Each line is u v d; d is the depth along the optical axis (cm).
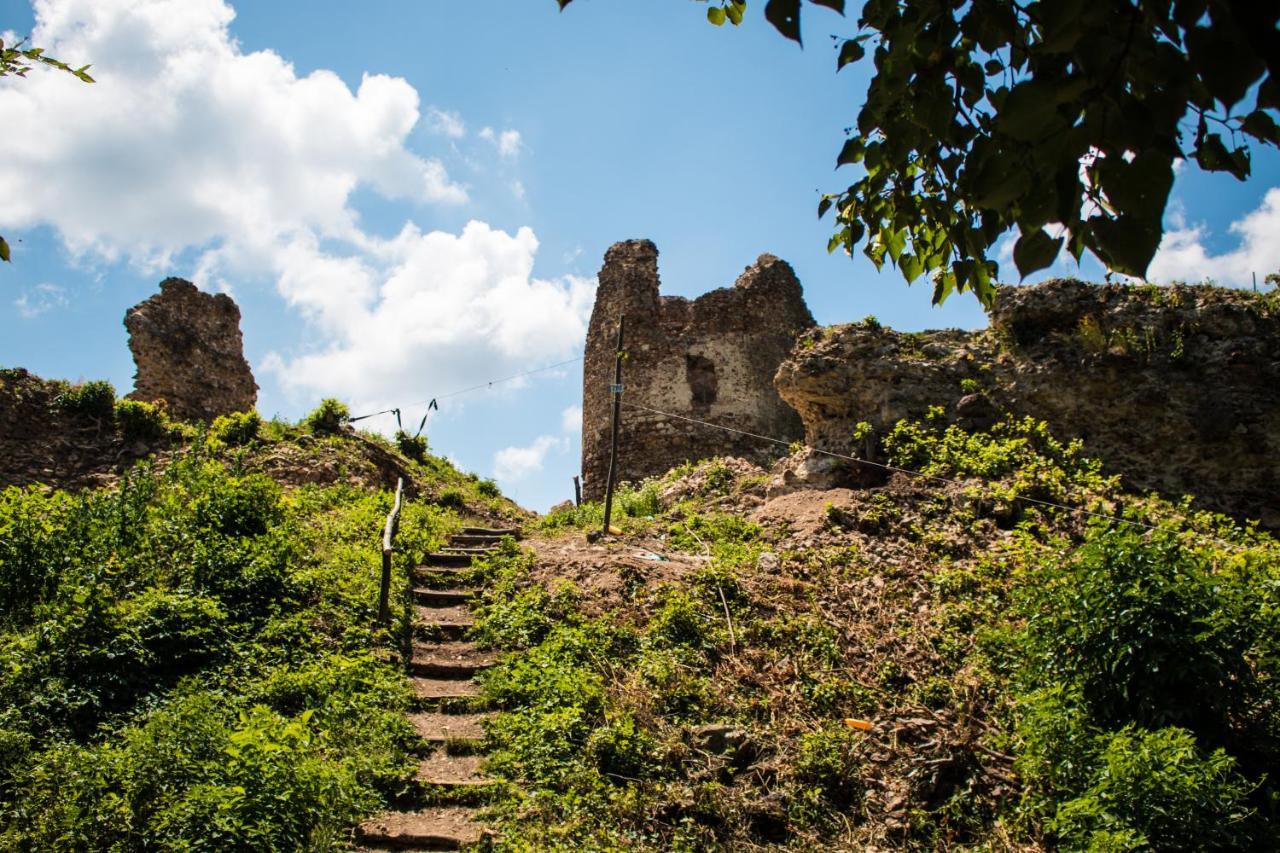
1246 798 691
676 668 921
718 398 2200
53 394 1739
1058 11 249
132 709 817
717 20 430
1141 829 618
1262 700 765
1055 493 1228
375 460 1833
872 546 1188
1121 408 1352
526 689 881
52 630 867
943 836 738
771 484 1471
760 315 2281
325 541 1240
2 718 760
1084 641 753
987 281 386
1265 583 817
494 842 684
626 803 728
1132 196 254
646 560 1202
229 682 873
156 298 2161
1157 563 761
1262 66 223
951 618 1014
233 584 1023
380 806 725
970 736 825
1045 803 730
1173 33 255
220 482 1311
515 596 1101
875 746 826
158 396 2055
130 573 1021
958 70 354
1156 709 715
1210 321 1375
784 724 853
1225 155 288
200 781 679
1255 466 1298
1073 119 276
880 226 457
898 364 1459
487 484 2041
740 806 743
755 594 1068
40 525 1088
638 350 2241
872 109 372
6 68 432
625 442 2183
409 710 881
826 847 721
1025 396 1393
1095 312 1414
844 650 972
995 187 282
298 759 698
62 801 675
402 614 1052
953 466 1328
